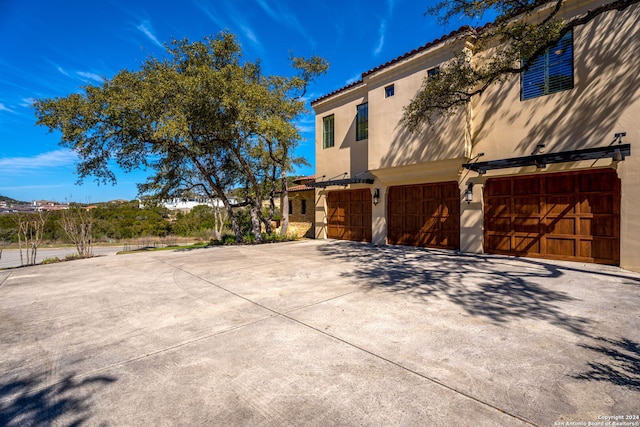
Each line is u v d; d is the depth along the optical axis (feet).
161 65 44.01
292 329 14.44
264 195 69.92
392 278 23.99
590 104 26.61
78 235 54.75
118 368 11.28
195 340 13.55
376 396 9.21
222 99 39.47
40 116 39.37
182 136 39.37
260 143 56.24
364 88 47.19
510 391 9.33
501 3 24.70
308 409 8.68
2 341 13.96
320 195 56.54
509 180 32.68
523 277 23.54
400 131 39.63
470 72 27.99
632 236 24.81
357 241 50.39
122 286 24.02
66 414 8.75
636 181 24.53
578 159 25.76
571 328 13.94
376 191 45.70
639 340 12.68
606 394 9.10
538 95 29.81
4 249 91.45
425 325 14.56
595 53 26.37
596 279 22.58
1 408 9.07
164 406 8.99
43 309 18.63
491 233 34.06
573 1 27.22
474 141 34.19
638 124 24.30
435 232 39.42
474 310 16.49
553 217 29.76
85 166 45.44
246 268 29.81
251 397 9.30
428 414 8.36
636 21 24.45
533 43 24.34
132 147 44.83
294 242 52.70
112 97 38.50
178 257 38.73
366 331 13.99
